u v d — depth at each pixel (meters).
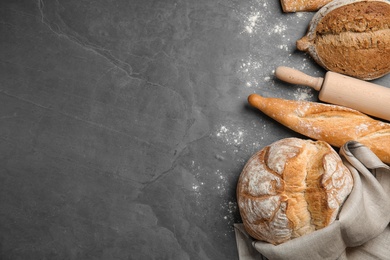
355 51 0.87
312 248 0.82
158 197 0.94
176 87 0.95
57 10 0.97
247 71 0.95
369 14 0.86
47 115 0.95
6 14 0.97
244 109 0.94
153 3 0.97
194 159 0.94
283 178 0.81
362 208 0.81
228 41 0.95
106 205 0.94
